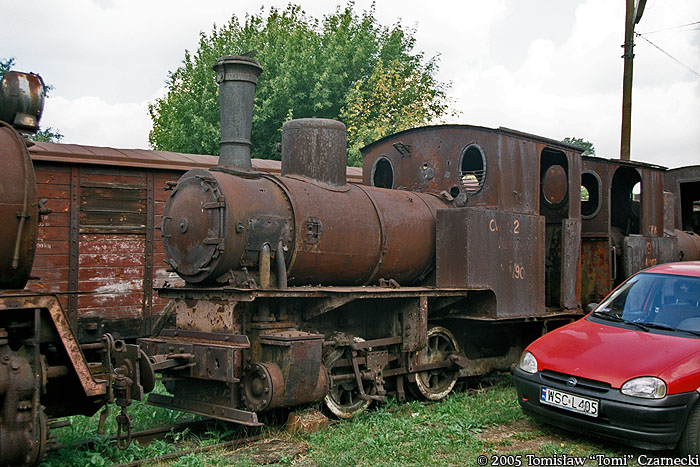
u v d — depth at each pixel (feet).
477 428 21.27
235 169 22.11
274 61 80.38
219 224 20.01
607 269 33.60
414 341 24.26
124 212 34.01
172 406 21.70
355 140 74.79
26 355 14.74
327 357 22.11
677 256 40.19
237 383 20.42
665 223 41.09
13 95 16.83
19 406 14.07
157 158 35.83
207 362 19.66
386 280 25.55
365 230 23.97
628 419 17.88
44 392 15.23
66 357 15.94
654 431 17.60
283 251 21.49
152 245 34.86
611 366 18.88
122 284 33.83
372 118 79.10
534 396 20.45
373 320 25.76
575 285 31.09
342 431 20.36
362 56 84.28
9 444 13.82
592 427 18.74
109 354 16.72
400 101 80.43
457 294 25.22
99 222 33.19
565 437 20.67
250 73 23.36
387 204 25.54
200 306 21.21
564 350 20.56
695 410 17.92
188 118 82.23
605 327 21.47
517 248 27.78
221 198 20.06
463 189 27.99
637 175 36.99
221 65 23.22
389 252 24.76
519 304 27.68
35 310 14.78
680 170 49.06
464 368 27.89
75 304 32.19
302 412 20.95
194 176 21.08
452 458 18.21
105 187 33.42
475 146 27.81
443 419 22.18
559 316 30.32
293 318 22.41
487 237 26.12
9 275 15.23
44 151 31.91
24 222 15.12
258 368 19.65
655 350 19.01
